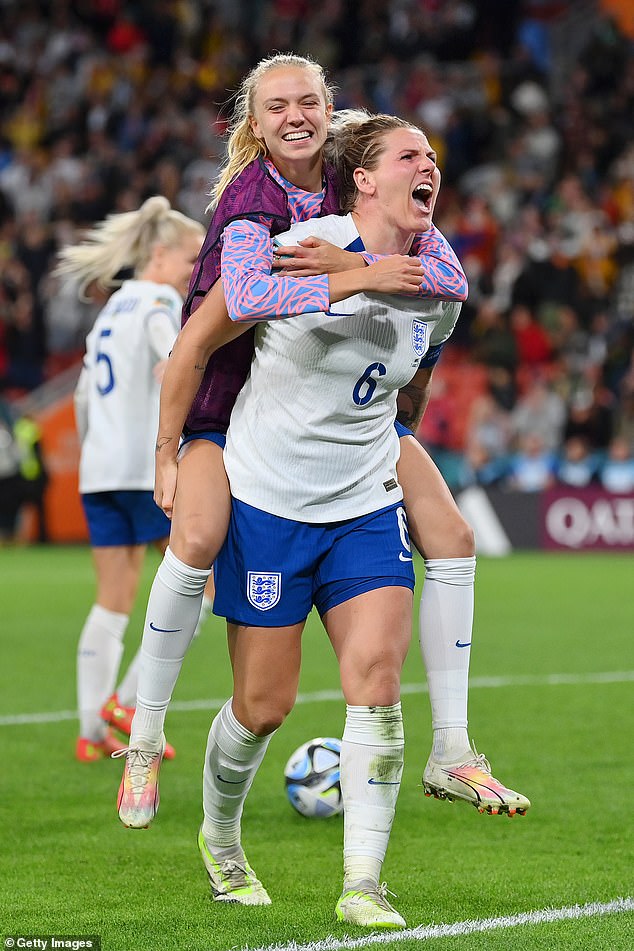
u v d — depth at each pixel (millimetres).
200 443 13000
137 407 20047
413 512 13305
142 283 20703
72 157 80250
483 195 75375
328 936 11969
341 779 12523
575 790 18109
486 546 61531
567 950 11516
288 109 12656
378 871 12531
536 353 66875
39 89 84312
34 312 70312
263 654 12656
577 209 72312
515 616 37438
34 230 71375
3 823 16500
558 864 14672
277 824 16594
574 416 63062
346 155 12859
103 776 19062
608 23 81375
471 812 17188
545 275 68250
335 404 12445
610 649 31281
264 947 11664
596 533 61031
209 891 13695
